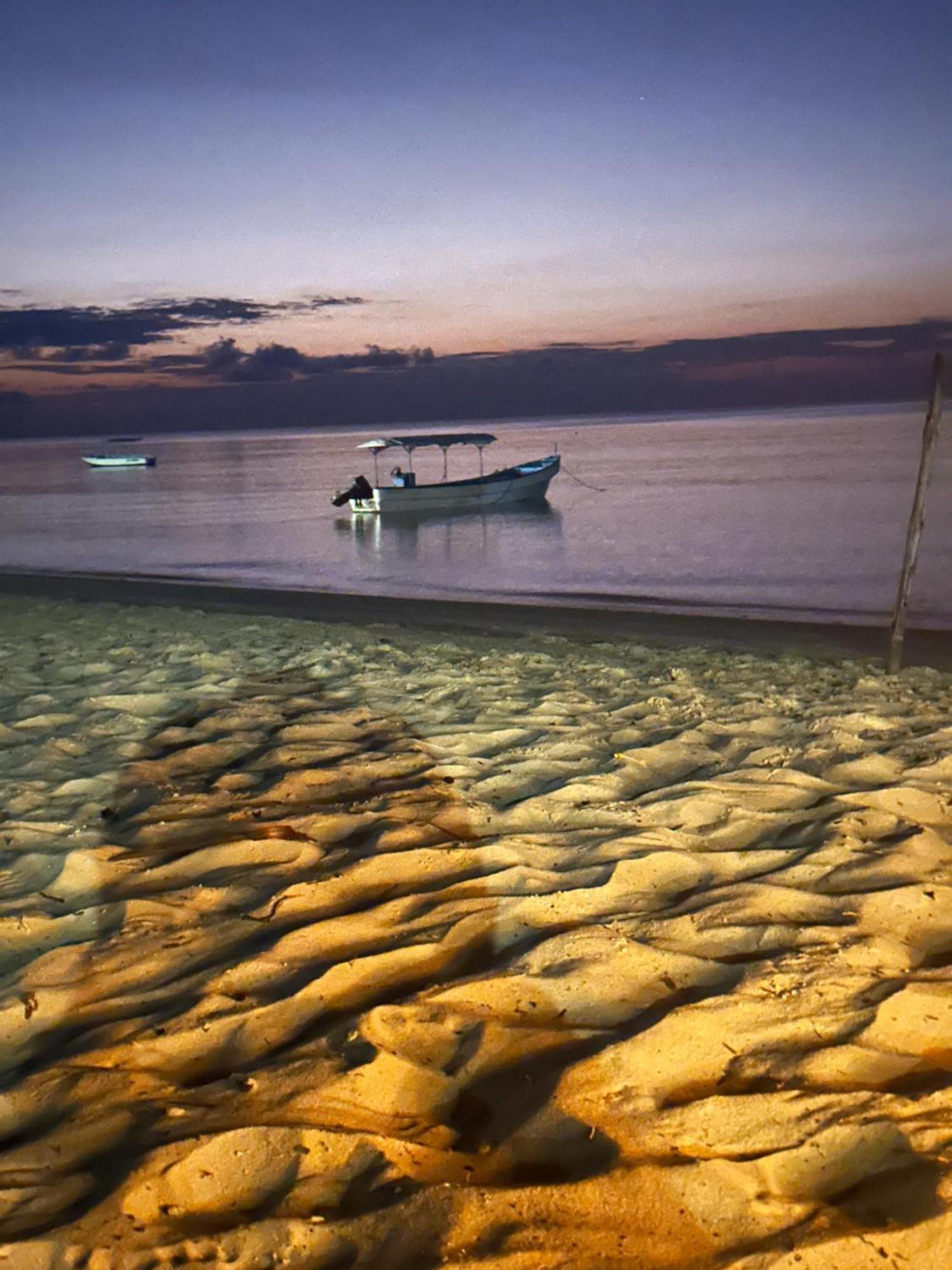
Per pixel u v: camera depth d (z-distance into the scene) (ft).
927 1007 9.63
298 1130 7.91
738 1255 6.67
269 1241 6.86
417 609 39.45
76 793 16.21
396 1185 7.41
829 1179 7.47
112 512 113.19
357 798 15.89
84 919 12.01
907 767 16.63
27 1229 7.02
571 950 10.78
